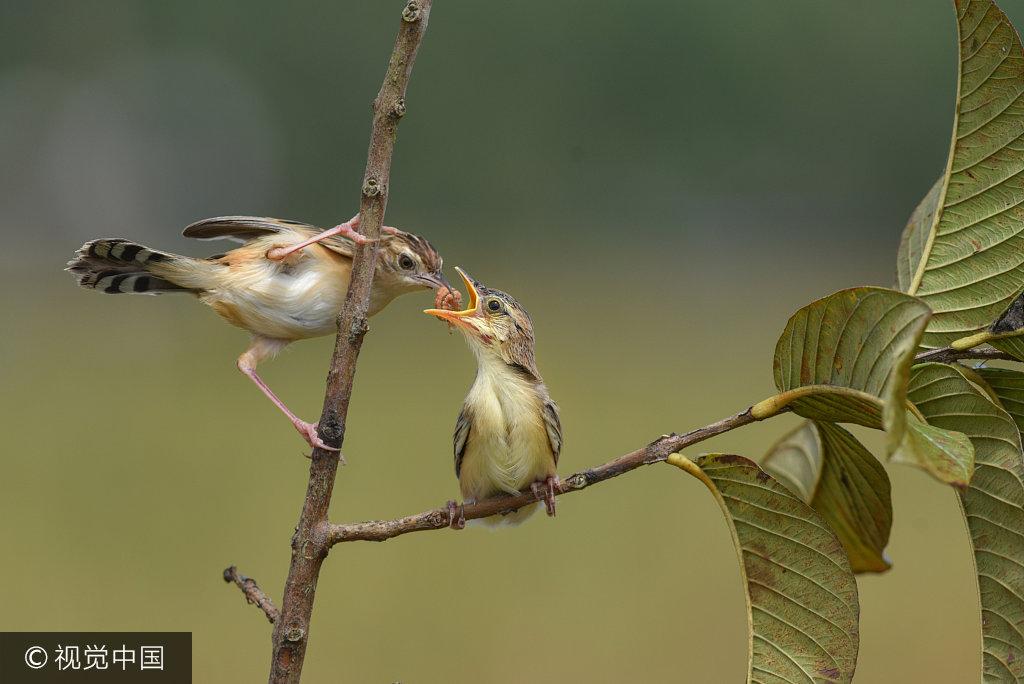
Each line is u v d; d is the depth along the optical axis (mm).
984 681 2803
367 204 2904
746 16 26734
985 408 2838
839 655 2914
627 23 26859
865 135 27188
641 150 27625
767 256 27469
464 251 26531
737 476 2979
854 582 2924
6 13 29125
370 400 16922
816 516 2947
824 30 26609
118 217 29938
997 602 2811
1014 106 3012
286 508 11883
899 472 12828
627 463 3008
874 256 27203
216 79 29250
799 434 3783
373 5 27453
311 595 2977
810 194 27781
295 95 28797
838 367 2783
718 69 27141
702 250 27406
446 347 21031
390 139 2885
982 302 3061
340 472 12695
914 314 2596
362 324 2939
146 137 29906
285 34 28531
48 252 29000
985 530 2834
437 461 13258
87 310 24109
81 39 29609
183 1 29016
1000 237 3055
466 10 26109
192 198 30000
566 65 26844
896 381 2297
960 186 3105
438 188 26906
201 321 23750
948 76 26109
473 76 26547
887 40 26484
